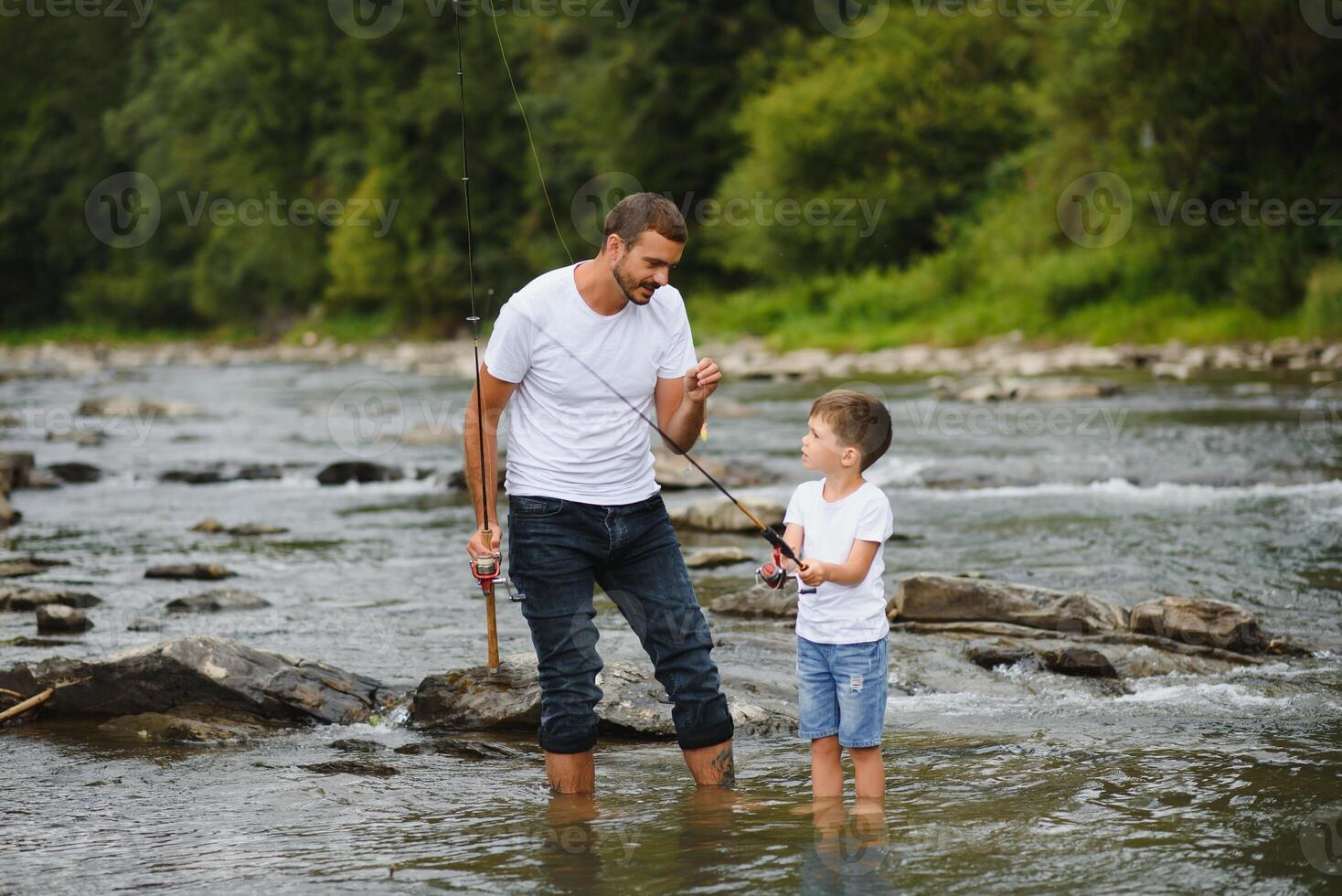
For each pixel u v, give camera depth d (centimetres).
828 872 466
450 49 6288
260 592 1096
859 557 564
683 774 607
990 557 1155
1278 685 754
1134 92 3806
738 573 1127
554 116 5944
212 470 1972
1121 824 511
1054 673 790
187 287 8400
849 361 3803
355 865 487
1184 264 3828
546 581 571
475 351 586
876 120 4922
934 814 531
